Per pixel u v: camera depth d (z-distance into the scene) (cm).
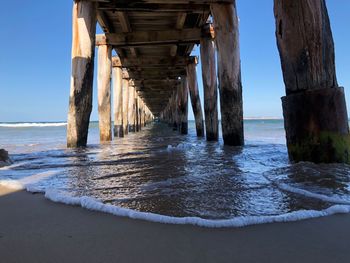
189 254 157
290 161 410
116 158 544
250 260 150
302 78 379
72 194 275
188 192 278
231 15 754
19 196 275
